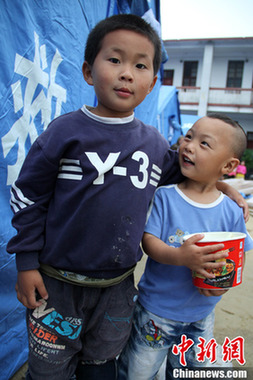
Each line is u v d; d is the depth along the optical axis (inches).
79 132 36.0
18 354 57.1
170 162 44.7
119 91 35.3
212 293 39.6
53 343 37.2
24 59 50.7
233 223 43.7
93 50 37.5
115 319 39.7
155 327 43.4
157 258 39.6
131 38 34.7
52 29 58.1
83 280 36.8
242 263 40.1
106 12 82.7
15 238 35.6
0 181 49.1
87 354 40.8
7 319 53.6
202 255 35.6
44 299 37.2
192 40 568.1
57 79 61.6
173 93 239.6
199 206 42.4
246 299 91.5
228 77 599.5
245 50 573.6
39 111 56.5
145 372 44.9
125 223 35.9
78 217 35.0
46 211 37.7
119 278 38.6
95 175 34.8
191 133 41.8
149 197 39.3
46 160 35.2
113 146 36.6
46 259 36.8
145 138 40.0
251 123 604.1
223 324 77.3
